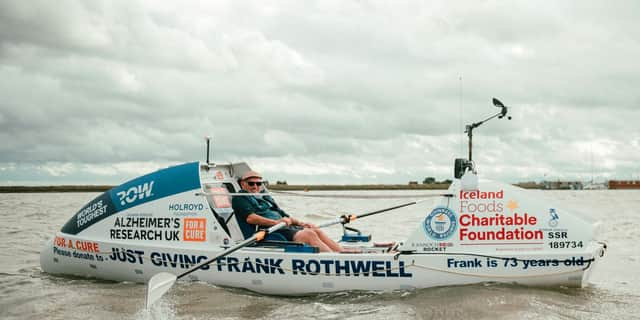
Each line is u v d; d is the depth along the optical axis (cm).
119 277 762
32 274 836
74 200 3544
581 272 617
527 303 580
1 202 3167
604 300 625
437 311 569
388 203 2948
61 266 816
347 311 590
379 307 595
